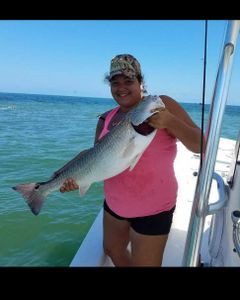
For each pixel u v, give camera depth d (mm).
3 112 30578
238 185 2451
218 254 2443
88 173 2521
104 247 2715
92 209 5746
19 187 2945
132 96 2389
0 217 5402
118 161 2312
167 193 2287
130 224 2443
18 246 4574
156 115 2092
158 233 2283
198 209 1562
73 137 14430
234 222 1893
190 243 1598
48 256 4328
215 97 1473
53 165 8758
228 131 11359
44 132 16000
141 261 2311
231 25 1427
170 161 2312
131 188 2297
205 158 1519
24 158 9508
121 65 2309
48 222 5266
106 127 2615
